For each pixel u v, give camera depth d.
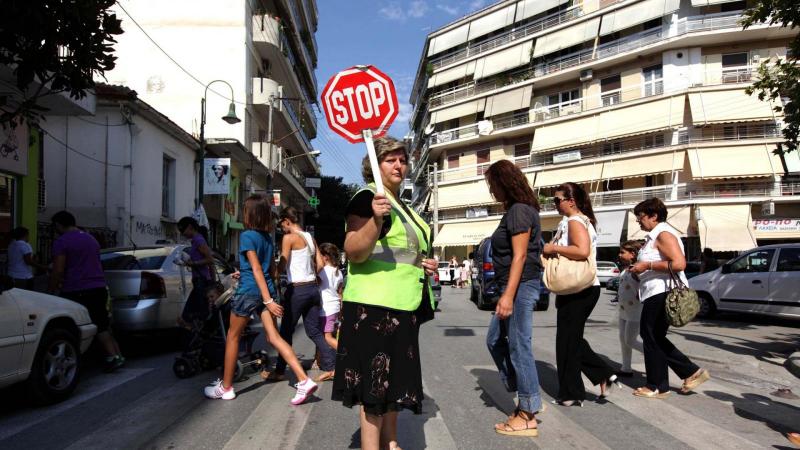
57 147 14.53
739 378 6.19
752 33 29.19
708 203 29.44
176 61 25.09
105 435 4.23
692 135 30.27
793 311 10.84
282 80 32.47
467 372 6.47
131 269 7.89
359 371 2.89
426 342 8.84
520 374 4.14
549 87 37.88
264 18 26.81
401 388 2.89
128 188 14.77
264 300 5.09
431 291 3.20
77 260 6.37
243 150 22.36
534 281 4.19
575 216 4.62
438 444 3.96
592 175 34.00
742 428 4.33
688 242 30.58
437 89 47.59
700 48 30.61
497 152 40.88
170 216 17.81
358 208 2.88
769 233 28.94
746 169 28.56
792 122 8.06
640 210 5.32
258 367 6.28
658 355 5.23
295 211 6.24
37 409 5.01
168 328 7.84
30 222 11.56
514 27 40.78
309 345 8.68
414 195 68.25
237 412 4.82
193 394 5.50
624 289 6.07
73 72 6.17
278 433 4.23
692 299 4.98
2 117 6.43
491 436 4.14
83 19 5.90
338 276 6.41
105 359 6.57
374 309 2.92
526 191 4.23
